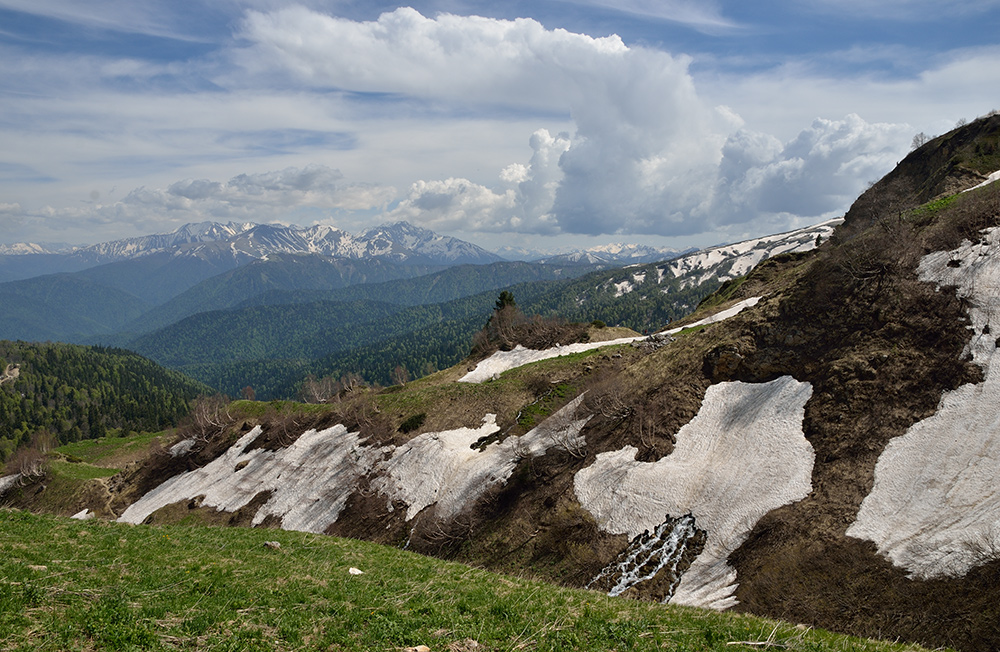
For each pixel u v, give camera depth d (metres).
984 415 36.19
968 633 26.16
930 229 51.41
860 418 41.34
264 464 84.56
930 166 94.00
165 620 16.09
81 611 15.59
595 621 18.30
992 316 40.81
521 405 74.44
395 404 83.44
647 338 87.44
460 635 16.70
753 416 48.22
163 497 88.81
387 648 15.73
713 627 18.41
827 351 48.81
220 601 18.00
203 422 101.88
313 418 90.31
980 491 32.44
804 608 31.59
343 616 17.69
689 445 48.94
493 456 63.78
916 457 36.47
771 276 98.44
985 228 47.22
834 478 38.62
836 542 34.16
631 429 53.69
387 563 26.11
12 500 102.62
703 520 41.78
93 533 24.45
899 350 43.69
